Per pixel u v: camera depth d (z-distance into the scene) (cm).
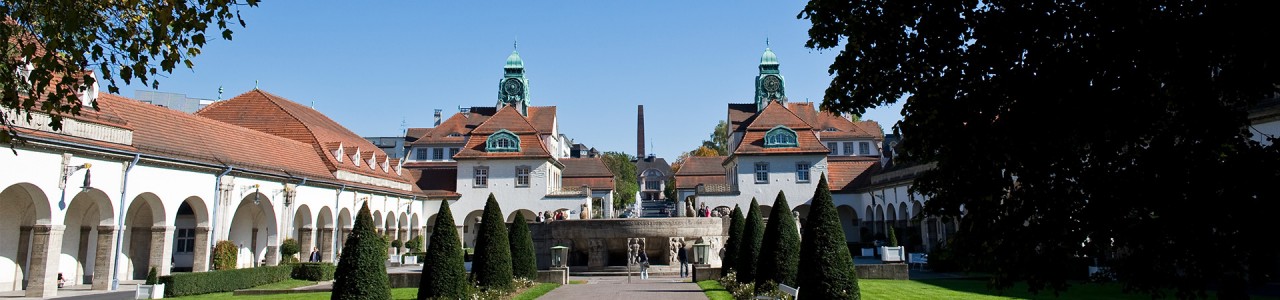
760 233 2208
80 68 966
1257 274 743
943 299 1988
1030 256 874
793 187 5466
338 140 5209
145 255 3225
